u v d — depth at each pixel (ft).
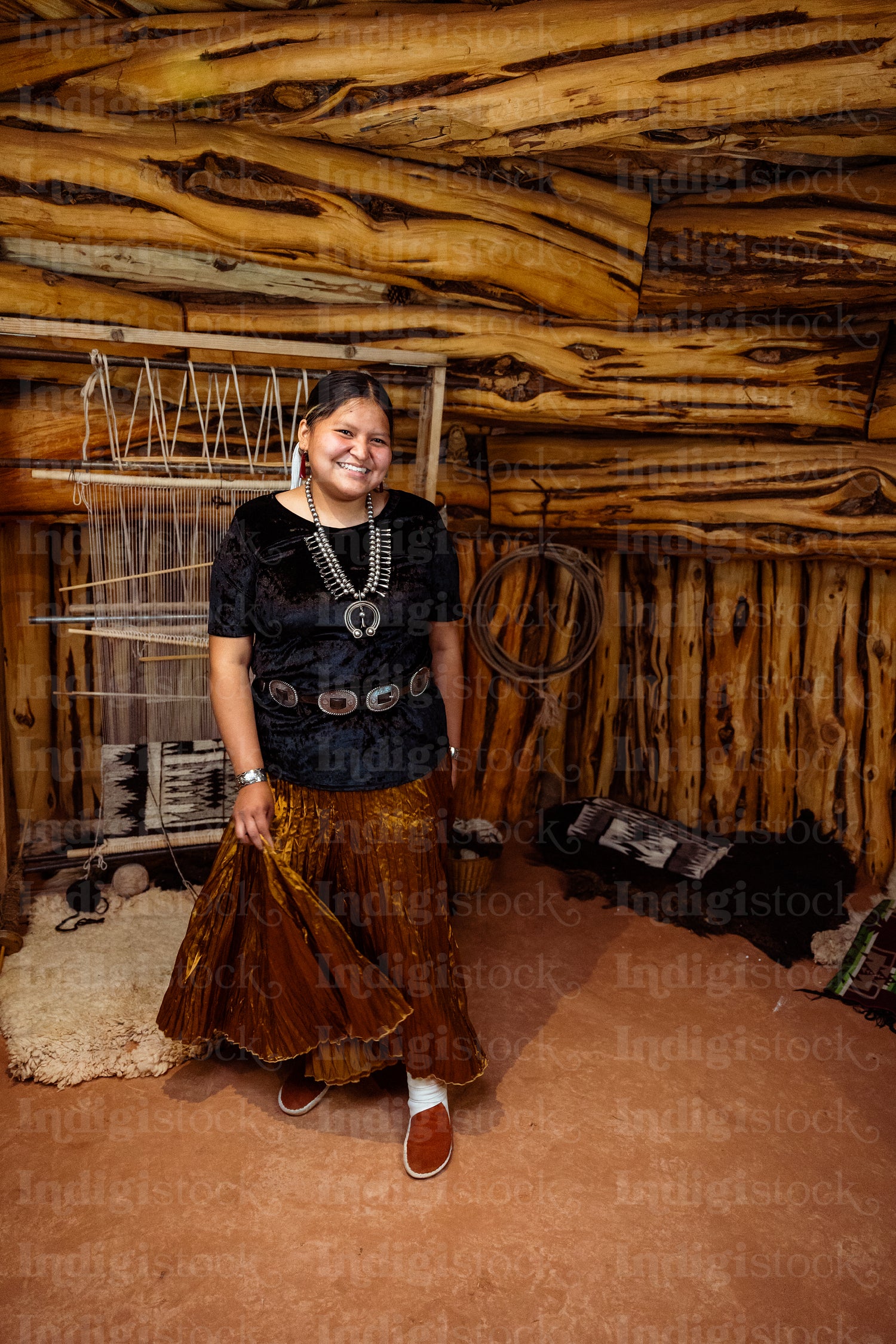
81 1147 7.80
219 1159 7.73
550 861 12.76
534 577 12.39
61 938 10.39
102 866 11.02
